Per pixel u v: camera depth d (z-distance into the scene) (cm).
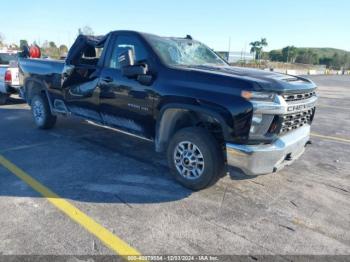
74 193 404
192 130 404
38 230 321
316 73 6544
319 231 342
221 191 427
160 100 425
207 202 394
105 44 525
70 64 584
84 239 310
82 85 559
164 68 432
